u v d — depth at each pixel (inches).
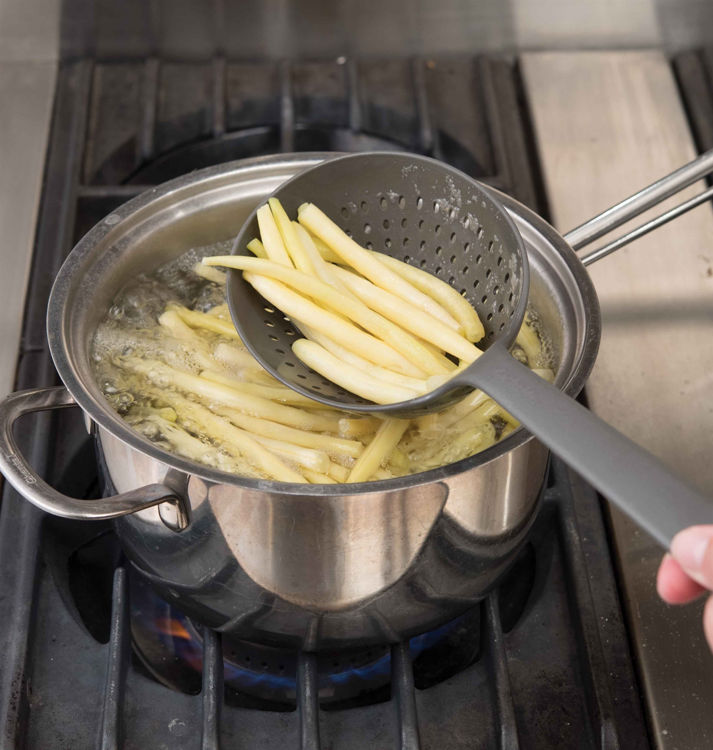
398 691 24.0
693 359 32.8
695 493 16.3
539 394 18.9
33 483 20.9
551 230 25.9
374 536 21.2
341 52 43.8
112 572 29.3
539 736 24.1
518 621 26.4
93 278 25.9
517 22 43.2
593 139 40.2
